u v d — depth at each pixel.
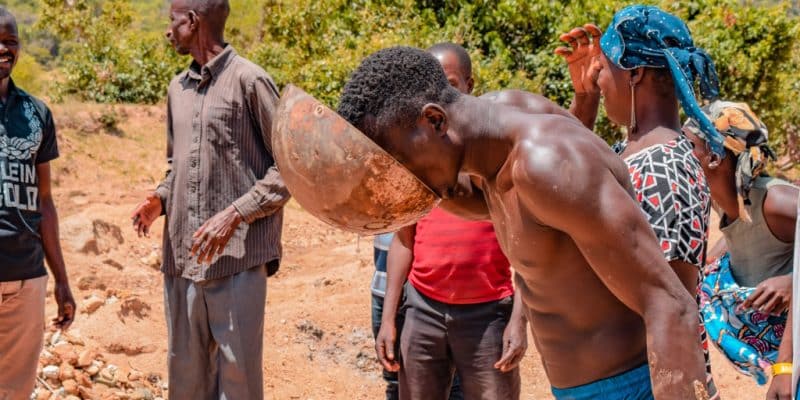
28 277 4.17
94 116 13.77
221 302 4.06
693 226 2.36
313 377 5.80
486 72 12.73
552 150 2.07
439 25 14.55
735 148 3.31
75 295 6.34
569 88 13.59
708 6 15.48
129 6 27.42
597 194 2.02
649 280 2.03
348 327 6.47
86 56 19.53
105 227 7.88
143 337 5.89
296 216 10.57
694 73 2.61
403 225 2.20
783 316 3.36
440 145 2.18
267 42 18.62
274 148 2.16
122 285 7.20
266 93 4.03
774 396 2.67
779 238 3.35
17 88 4.26
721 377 5.82
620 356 2.35
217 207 4.07
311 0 16.55
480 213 2.66
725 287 3.52
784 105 17.22
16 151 4.14
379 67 2.16
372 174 2.05
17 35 4.14
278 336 6.28
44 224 4.48
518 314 3.58
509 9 14.09
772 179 3.38
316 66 13.34
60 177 11.15
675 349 2.02
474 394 3.70
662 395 2.04
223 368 4.08
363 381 5.83
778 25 15.30
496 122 2.22
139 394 5.20
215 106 4.04
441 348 3.73
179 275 4.14
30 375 4.30
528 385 5.77
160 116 14.91
